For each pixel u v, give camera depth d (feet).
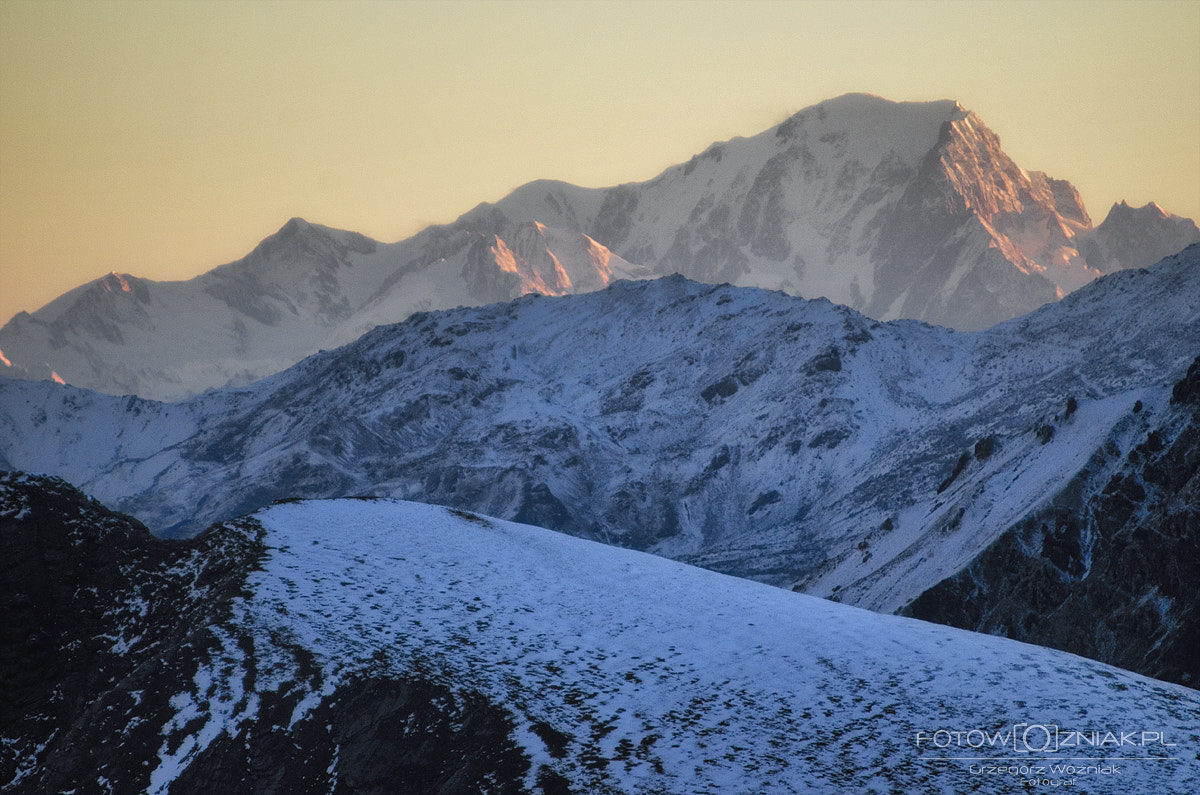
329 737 155.02
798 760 142.31
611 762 143.43
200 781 152.15
